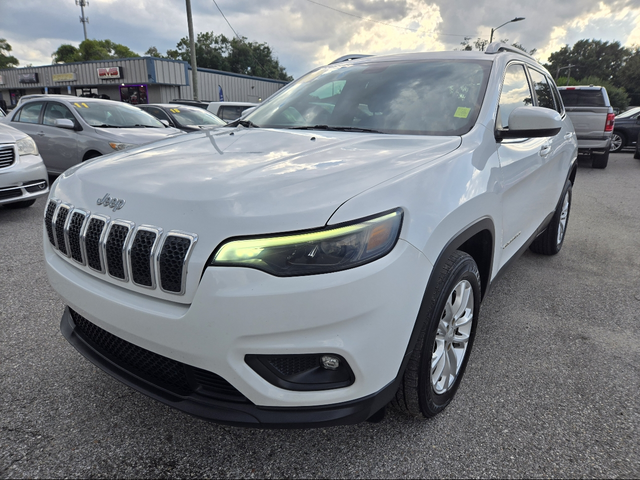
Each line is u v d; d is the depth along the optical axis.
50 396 2.11
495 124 2.35
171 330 1.46
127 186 1.67
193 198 1.49
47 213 1.98
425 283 1.58
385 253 1.45
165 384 1.65
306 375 1.49
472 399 2.16
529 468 1.74
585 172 10.71
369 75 2.86
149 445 1.83
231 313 1.38
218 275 1.38
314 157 1.85
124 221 1.56
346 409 1.50
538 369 2.44
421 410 1.85
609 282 3.76
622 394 2.22
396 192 1.55
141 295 1.56
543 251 4.33
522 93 3.01
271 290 1.36
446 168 1.81
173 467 1.73
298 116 2.72
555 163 3.45
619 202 7.26
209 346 1.42
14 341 2.57
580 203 7.18
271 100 3.08
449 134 2.25
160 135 6.86
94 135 6.48
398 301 1.49
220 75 30.69
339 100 2.72
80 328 1.97
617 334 2.86
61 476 1.66
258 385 1.45
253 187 1.52
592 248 4.74
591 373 2.41
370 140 2.14
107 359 1.79
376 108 2.56
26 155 5.14
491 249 2.19
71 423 1.94
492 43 2.96
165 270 1.46
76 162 6.70
